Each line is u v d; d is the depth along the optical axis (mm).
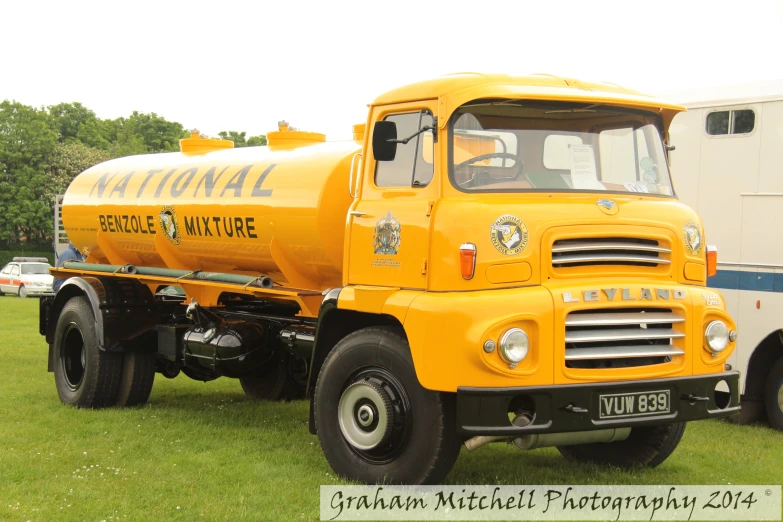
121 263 10539
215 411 9484
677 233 6336
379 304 6191
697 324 6184
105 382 9430
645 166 6715
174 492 6250
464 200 5926
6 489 6254
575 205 6074
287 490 6297
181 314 9648
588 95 6340
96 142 62438
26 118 56812
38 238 57219
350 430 6453
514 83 6312
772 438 8625
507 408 5559
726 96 9539
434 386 5699
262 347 8562
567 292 5750
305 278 8008
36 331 17547
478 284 5730
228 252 8609
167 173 9539
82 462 7047
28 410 9320
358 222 6617
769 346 9289
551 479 6805
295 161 7898
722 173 9570
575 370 5734
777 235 9109
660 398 5934
